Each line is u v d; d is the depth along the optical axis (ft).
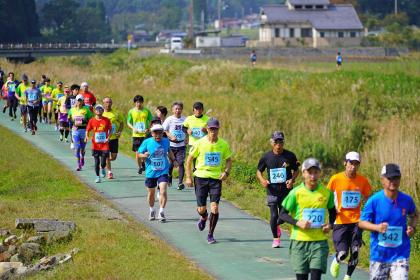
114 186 162.61
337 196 92.12
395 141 199.41
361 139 244.42
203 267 100.99
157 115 155.84
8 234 118.62
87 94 219.00
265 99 342.03
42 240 114.11
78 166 181.27
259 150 224.53
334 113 274.98
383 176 77.66
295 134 248.52
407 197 78.23
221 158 113.29
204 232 121.60
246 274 97.60
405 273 77.25
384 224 77.25
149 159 127.54
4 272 100.78
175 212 136.67
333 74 413.18
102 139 166.40
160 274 94.89
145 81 410.52
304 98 342.03
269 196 109.29
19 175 175.94
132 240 111.55
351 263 91.40
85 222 123.44
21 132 249.14
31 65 485.97
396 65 510.58
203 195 113.91
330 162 236.43
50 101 269.85
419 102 306.96
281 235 120.16
